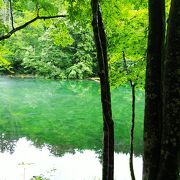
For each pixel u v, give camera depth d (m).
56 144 16.50
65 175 12.02
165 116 4.29
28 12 8.82
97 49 5.23
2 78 50.12
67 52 51.91
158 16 4.54
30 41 52.28
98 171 12.58
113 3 7.37
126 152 14.91
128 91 37.22
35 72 53.16
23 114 24.41
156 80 4.57
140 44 8.72
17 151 14.97
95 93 36.09
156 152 4.54
